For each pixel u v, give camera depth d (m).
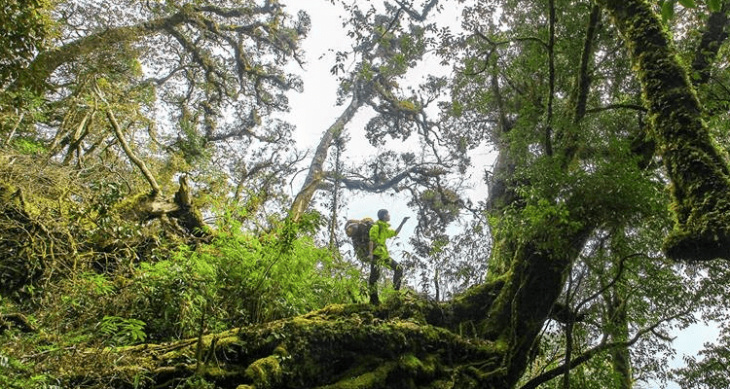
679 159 6.34
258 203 9.90
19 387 4.59
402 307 8.12
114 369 5.36
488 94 11.78
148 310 6.60
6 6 5.39
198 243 8.34
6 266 7.34
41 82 5.83
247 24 21.92
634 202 7.05
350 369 6.84
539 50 10.12
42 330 5.60
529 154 9.34
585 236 7.66
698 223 5.79
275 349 6.39
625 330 8.62
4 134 8.63
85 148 10.79
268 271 7.02
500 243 10.07
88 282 6.84
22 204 7.73
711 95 9.12
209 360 5.91
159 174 11.78
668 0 3.46
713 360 10.07
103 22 14.04
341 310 7.54
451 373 7.46
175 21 18.02
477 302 8.88
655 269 8.13
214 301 6.64
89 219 7.64
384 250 7.83
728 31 9.88
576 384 8.12
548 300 8.21
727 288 9.13
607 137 8.43
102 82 11.35
